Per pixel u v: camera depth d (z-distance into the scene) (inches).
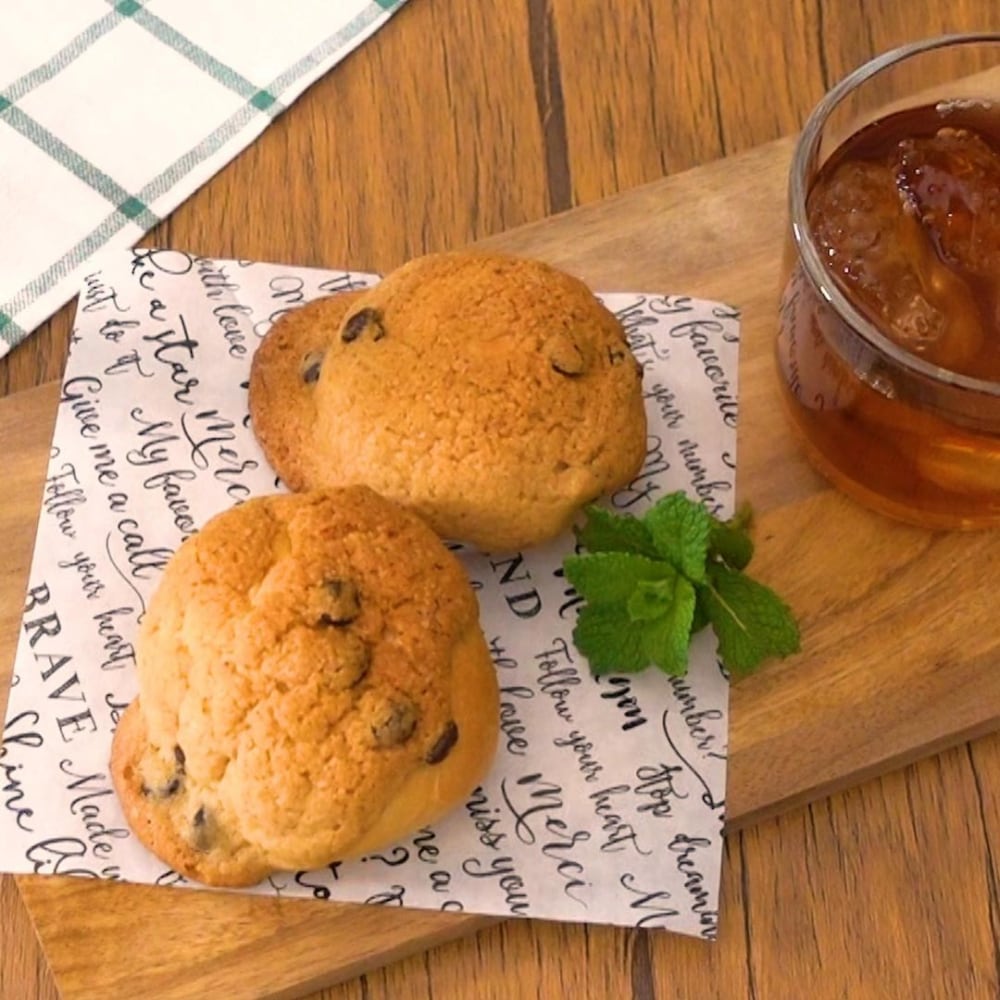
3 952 29.3
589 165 33.6
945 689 30.2
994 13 34.7
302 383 30.8
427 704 28.5
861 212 30.0
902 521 31.1
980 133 30.8
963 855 29.9
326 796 28.1
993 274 29.8
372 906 29.2
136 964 28.9
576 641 29.8
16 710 29.7
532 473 29.6
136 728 29.3
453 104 33.9
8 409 31.3
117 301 31.7
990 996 29.3
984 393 28.5
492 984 29.4
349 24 34.2
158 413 31.1
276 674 28.2
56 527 30.5
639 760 29.8
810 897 29.7
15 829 29.2
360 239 33.0
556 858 29.4
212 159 33.3
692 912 29.3
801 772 29.8
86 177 33.1
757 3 34.7
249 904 29.2
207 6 34.2
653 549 29.9
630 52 34.3
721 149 33.8
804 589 30.7
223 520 29.1
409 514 29.4
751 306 32.2
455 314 29.9
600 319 30.3
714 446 31.3
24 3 34.1
